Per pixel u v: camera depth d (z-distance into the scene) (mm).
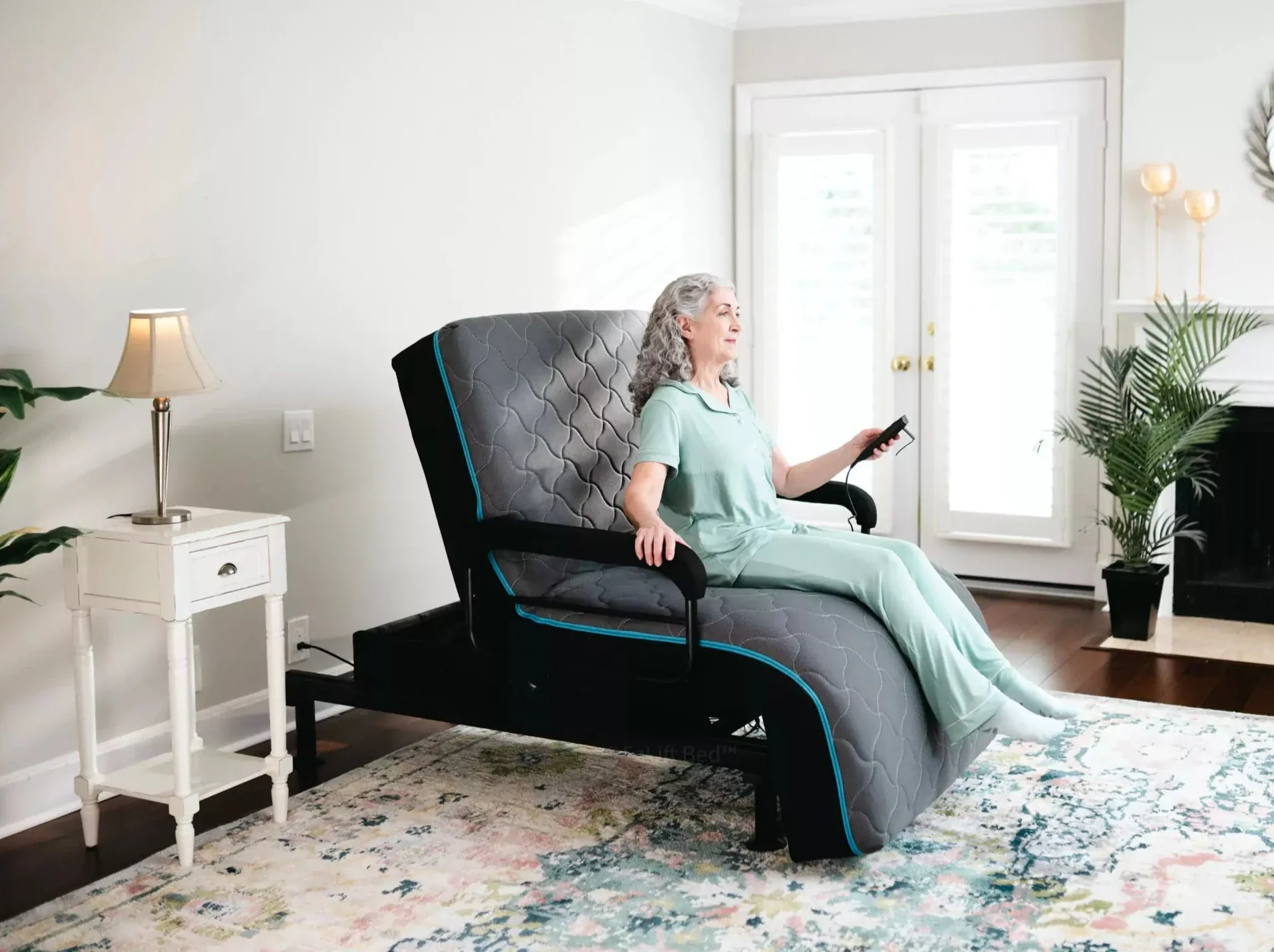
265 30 3447
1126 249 4781
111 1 3049
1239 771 3150
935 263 5320
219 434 3393
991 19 5113
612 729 2871
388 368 3918
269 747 3480
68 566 2775
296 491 3639
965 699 2742
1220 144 4586
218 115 3330
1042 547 5211
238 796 3135
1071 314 5047
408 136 3939
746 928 2402
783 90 5520
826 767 2559
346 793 3111
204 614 3375
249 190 3432
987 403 5223
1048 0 4977
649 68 5059
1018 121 5059
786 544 2961
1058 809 2936
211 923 2465
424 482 4094
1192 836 2775
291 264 3570
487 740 3486
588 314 3408
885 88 5324
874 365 5465
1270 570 4680
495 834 2855
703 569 2670
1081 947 2309
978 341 5207
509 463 3047
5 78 2840
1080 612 4895
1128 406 4461
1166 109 4656
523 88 4398
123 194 3107
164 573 2650
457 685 3062
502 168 4332
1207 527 4742
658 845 2781
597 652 2875
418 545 4082
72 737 3078
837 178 5445
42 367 2955
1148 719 3574
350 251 3758
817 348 5566
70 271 3000
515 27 4344
